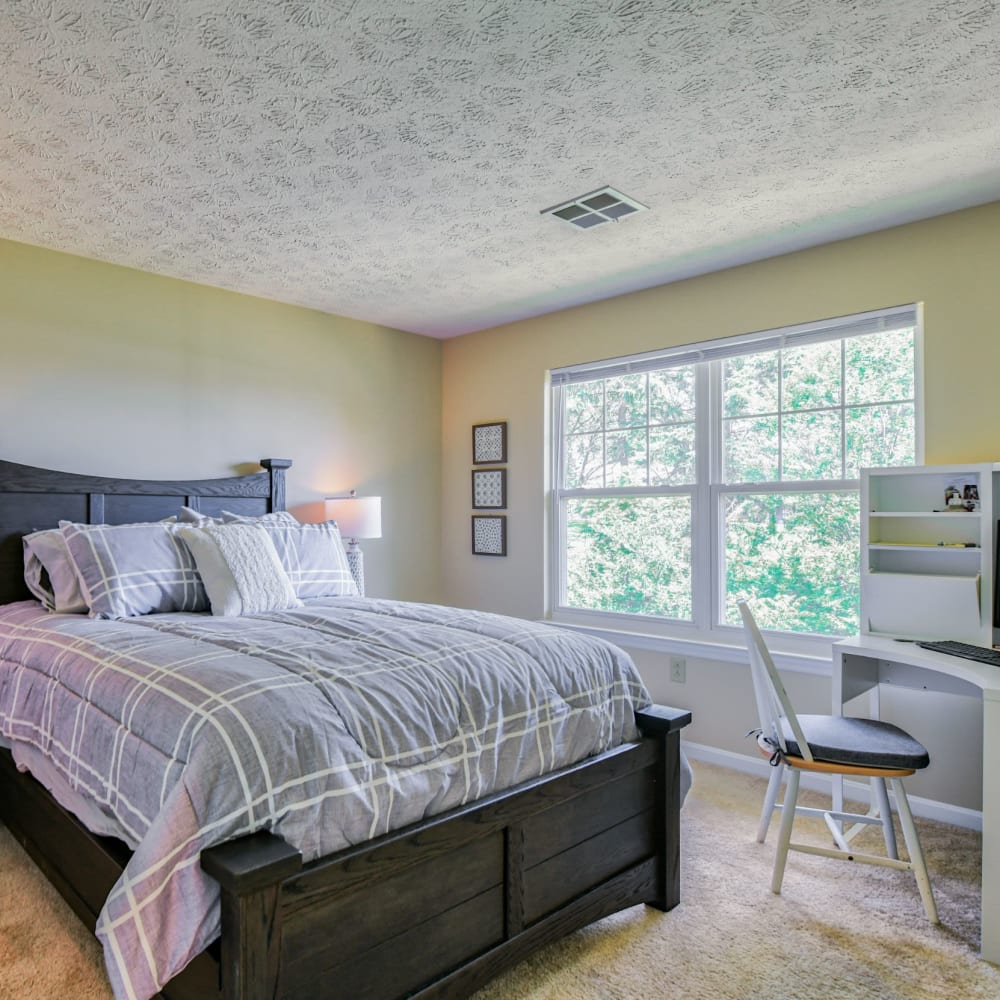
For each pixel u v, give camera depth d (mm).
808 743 2113
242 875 1183
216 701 1442
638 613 3727
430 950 1525
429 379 4652
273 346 3842
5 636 2371
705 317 3424
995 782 1849
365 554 4273
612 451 3867
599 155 2264
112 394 3250
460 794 1616
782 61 1777
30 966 1755
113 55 1709
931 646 2393
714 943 1914
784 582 3217
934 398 2723
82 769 1651
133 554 2668
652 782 2102
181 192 2504
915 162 2322
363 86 1863
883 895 2160
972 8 1579
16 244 2982
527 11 1575
